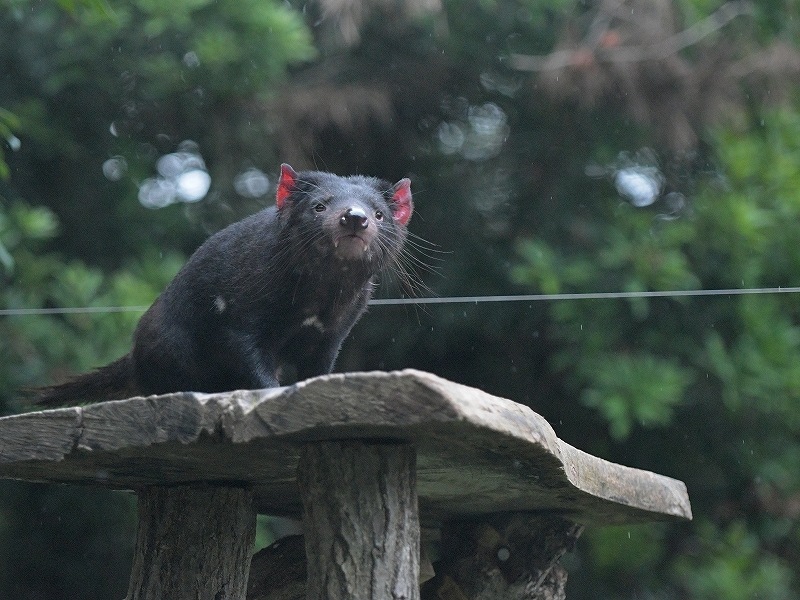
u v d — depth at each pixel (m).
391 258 7.03
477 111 15.45
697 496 15.18
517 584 7.01
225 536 5.88
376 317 14.77
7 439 5.05
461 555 7.19
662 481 6.91
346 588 4.56
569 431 15.18
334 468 4.64
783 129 14.45
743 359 13.43
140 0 12.68
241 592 5.94
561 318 13.30
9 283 12.36
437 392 4.11
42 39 13.46
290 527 13.84
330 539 4.61
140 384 6.84
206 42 12.67
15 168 13.88
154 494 6.01
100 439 4.87
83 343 11.95
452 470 5.43
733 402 13.45
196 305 6.58
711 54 13.95
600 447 15.20
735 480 15.09
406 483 4.70
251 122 14.03
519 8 14.59
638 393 12.82
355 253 6.35
